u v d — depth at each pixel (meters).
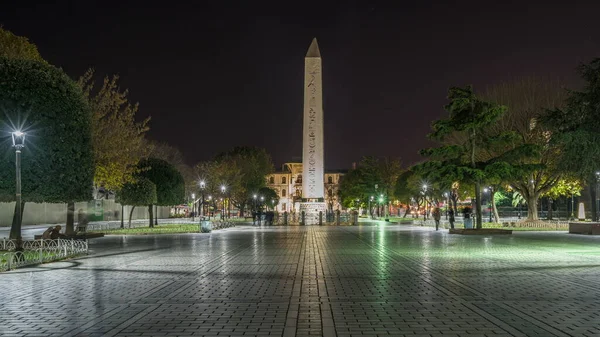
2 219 50.28
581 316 8.55
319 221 49.19
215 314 8.82
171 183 46.44
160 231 37.16
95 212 65.62
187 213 102.25
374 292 10.91
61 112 21.66
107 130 36.00
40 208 57.53
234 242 26.72
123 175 37.91
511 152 31.77
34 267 15.73
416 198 75.94
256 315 8.73
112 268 15.37
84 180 23.34
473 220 37.06
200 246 24.05
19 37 32.25
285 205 151.62
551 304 9.56
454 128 32.19
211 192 74.00
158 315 8.77
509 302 9.77
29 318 8.59
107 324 8.14
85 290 11.33
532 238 28.88
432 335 7.40
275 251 21.06
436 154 32.66
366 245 24.09
